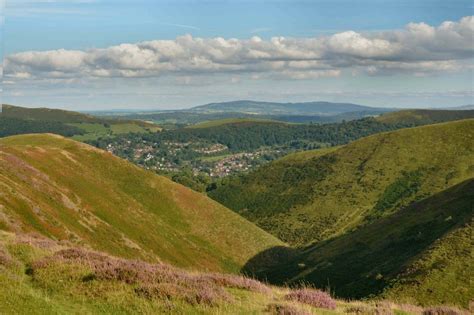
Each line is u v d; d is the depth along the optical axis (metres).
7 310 13.41
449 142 194.38
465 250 58.47
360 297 65.62
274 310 16.45
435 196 100.69
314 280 88.44
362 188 184.75
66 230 58.00
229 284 20.33
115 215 89.69
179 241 100.38
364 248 94.75
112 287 17.14
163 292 16.73
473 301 48.22
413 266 60.34
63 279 17.88
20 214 51.03
